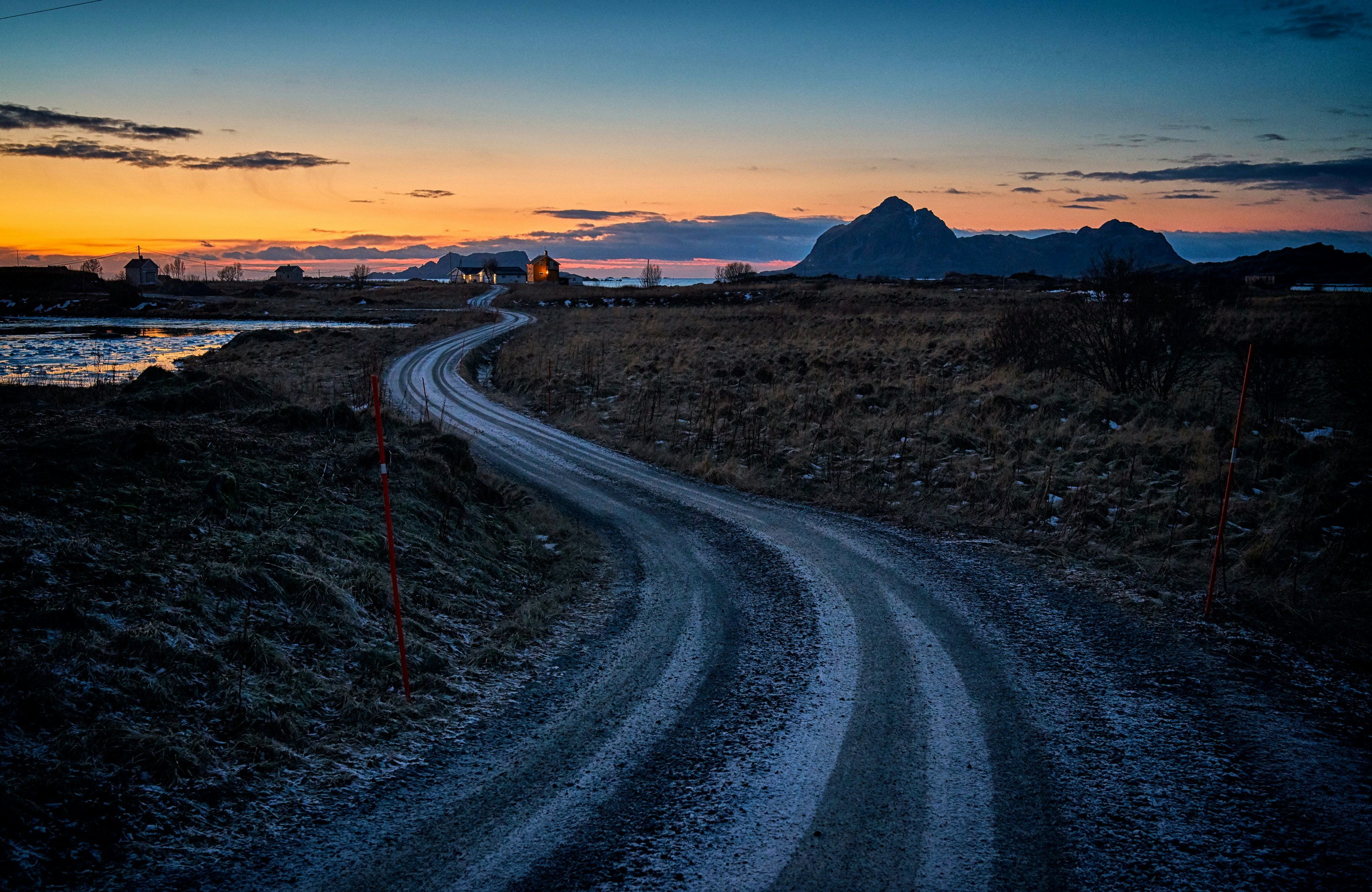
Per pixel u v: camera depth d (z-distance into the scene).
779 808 5.75
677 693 7.90
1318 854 5.17
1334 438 17.88
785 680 8.20
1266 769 6.31
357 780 6.02
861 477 18.44
